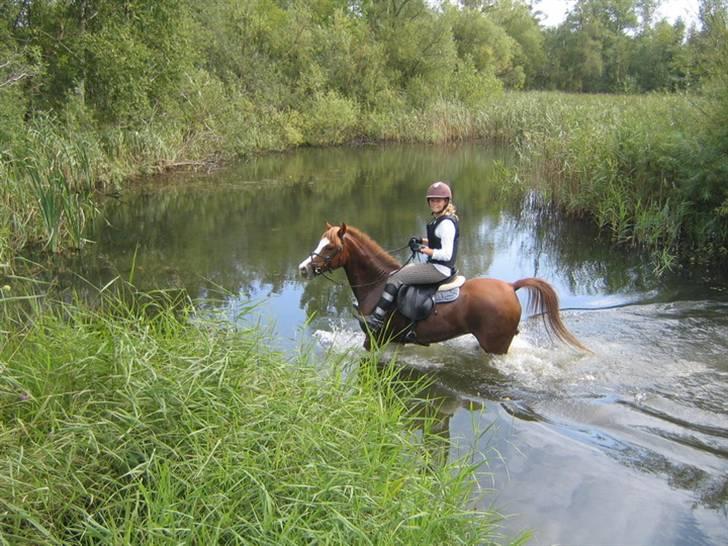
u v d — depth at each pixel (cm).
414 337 664
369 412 471
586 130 1424
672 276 994
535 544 399
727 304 834
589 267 1062
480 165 2297
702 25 1146
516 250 1184
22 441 377
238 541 332
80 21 1652
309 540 343
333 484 372
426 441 513
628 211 1218
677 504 439
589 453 501
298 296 891
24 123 1331
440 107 3169
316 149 2800
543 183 1495
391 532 342
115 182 1661
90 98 1712
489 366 650
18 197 1069
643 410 559
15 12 1541
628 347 688
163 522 324
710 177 1023
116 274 972
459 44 4334
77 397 403
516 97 3719
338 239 671
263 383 456
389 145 2958
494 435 528
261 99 2756
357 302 698
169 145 2017
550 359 661
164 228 1301
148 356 433
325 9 3728
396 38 3406
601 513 430
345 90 3175
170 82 1906
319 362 617
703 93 1143
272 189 1783
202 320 502
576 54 5866
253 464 371
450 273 643
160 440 388
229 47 2753
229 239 1219
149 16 1711
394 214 1463
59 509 346
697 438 515
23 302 805
